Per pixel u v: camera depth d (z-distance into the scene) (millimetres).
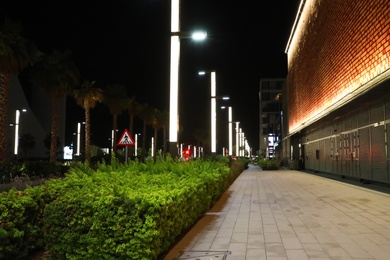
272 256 7031
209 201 12367
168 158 12805
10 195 7055
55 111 38812
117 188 6684
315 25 31562
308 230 9328
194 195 9461
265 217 11305
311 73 33656
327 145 31031
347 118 24953
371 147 20312
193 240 8375
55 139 38688
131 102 60250
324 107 28062
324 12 27859
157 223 5977
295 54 45344
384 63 16000
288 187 21500
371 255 7023
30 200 7070
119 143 14930
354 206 13398
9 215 6430
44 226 6496
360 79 19312
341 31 22938
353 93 19000
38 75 37469
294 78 46781
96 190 6848
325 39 27562
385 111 18156
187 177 10703
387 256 6949
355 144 23219
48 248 6207
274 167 46719
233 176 25797
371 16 17531
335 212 12102
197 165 15133
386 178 18281
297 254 7141
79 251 5855
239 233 9078
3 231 5988
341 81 23047
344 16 22203
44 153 113438
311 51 33562
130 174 9852
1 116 30250
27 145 94438
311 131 38688
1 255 6117
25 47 30453
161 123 79125
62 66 37438
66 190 7859
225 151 83812
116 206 5875
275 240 8305
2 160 30141
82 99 47344
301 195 17203
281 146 70875
